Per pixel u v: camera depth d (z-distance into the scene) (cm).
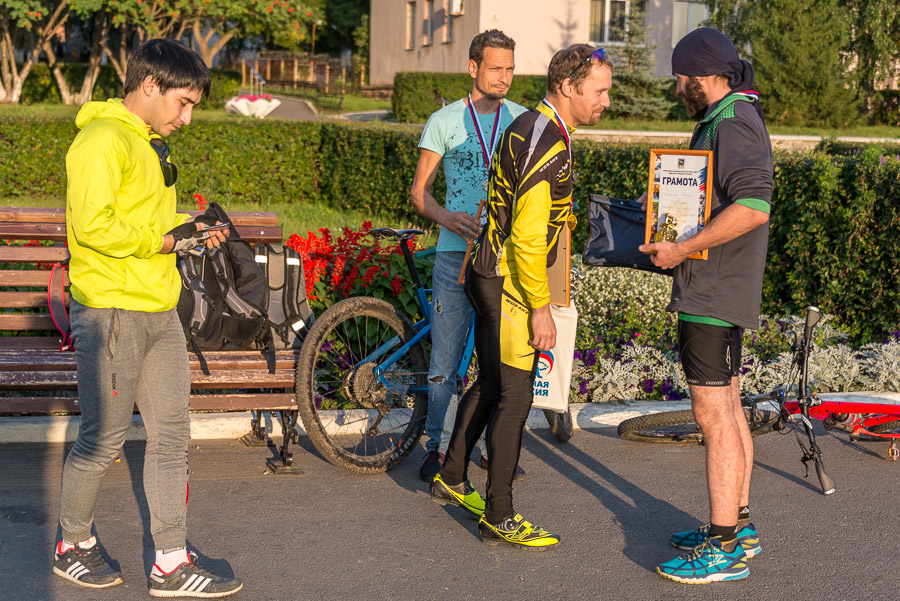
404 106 2112
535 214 348
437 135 452
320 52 4597
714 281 350
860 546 399
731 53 348
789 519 427
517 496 450
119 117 312
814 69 1989
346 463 464
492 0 2286
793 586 361
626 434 525
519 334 375
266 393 484
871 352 665
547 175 348
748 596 352
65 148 1222
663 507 440
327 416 527
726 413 360
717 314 349
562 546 394
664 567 365
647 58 2055
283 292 470
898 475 489
